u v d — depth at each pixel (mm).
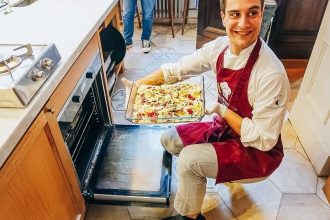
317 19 2451
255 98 1003
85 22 1309
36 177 876
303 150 1755
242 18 877
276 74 938
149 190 1382
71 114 1168
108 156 1560
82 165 1489
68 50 1062
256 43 981
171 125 1719
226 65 1060
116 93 2301
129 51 2928
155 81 1325
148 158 1550
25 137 797
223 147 1102
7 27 1298
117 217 1416
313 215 1405
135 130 1725
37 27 1278
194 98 1225
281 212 1419
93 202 1397
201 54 1216
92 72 1325
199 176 1126
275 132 983
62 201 1072
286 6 2391
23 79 795
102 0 1592
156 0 3270
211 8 2570
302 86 1804
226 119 1062
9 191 750
